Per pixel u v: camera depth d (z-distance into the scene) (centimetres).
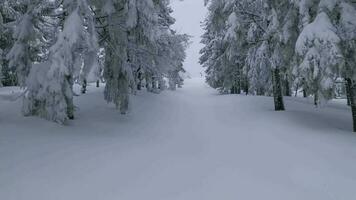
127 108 1698
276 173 897
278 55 1950
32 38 1484
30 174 778
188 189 746
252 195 723
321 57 1378
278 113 1992
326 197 725
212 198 697
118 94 1689
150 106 2556
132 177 811
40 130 1259
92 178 783
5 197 643
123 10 1556
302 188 778
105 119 1741
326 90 1403
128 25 1509
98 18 1627
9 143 1032
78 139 1215
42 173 791
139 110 2270
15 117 1392
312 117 1850
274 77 2161
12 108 1672
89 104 2083
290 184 805
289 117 1844
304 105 2441
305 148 1196
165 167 921
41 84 1347
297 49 1430
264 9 2038
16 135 1141
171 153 1116
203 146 1283
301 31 1526
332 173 896
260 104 2480
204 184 785
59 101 1349
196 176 847
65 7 1384
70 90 1390
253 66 2522
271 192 743
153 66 2589
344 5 1446
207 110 2548
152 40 1641
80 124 1534
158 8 1739
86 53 1370
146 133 1547
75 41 1285
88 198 662
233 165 974
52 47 1309
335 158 1055
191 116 2250
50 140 1137
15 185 705
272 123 1716
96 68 1368
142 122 1842
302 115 1903
